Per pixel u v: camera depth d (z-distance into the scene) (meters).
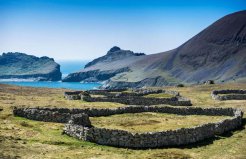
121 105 72.75
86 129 42.81
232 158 39.31
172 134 44.31
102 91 105.94
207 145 45.59
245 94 98.12
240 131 55.44
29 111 53.69
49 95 97.44
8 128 45.72
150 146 42.69
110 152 39.06
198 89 131.50
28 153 35.66
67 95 84.94
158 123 55.38
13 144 38.12
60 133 45.12
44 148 38.44
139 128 50.34
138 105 73.50
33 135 43.38
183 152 41.19
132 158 37.09
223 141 48.16
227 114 68.50
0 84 122.88
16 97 80.62
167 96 91.38
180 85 148.88
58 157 35.25
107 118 59.03
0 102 68.25
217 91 106.56
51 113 52.91
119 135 42.22
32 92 105.12
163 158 37.84
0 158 31.92
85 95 83.06
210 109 68.62
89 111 60.53
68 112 59.12
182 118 62.16
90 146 40.94
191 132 46.28
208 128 49.69
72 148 39.50
